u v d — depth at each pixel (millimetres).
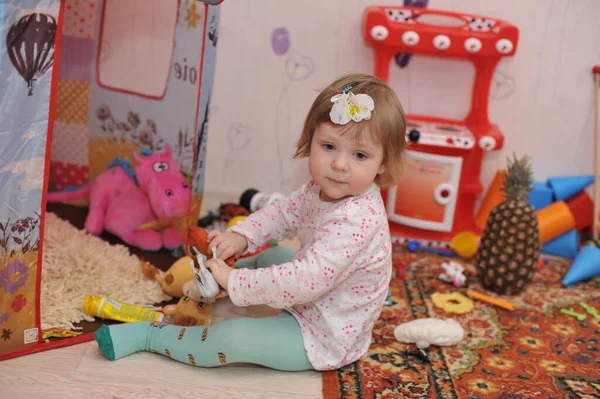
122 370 1158
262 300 1145
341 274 1137
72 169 1858
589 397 1184
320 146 1138
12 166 1067
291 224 1317
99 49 1722
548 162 1958
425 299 1554
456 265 1660
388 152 1139
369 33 1740
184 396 1102
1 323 1132
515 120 1919
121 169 1753
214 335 1160
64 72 1766
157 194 1602
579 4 1791
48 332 1217
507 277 1572
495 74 1870
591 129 1911
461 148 1778
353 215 1141
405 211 1882
